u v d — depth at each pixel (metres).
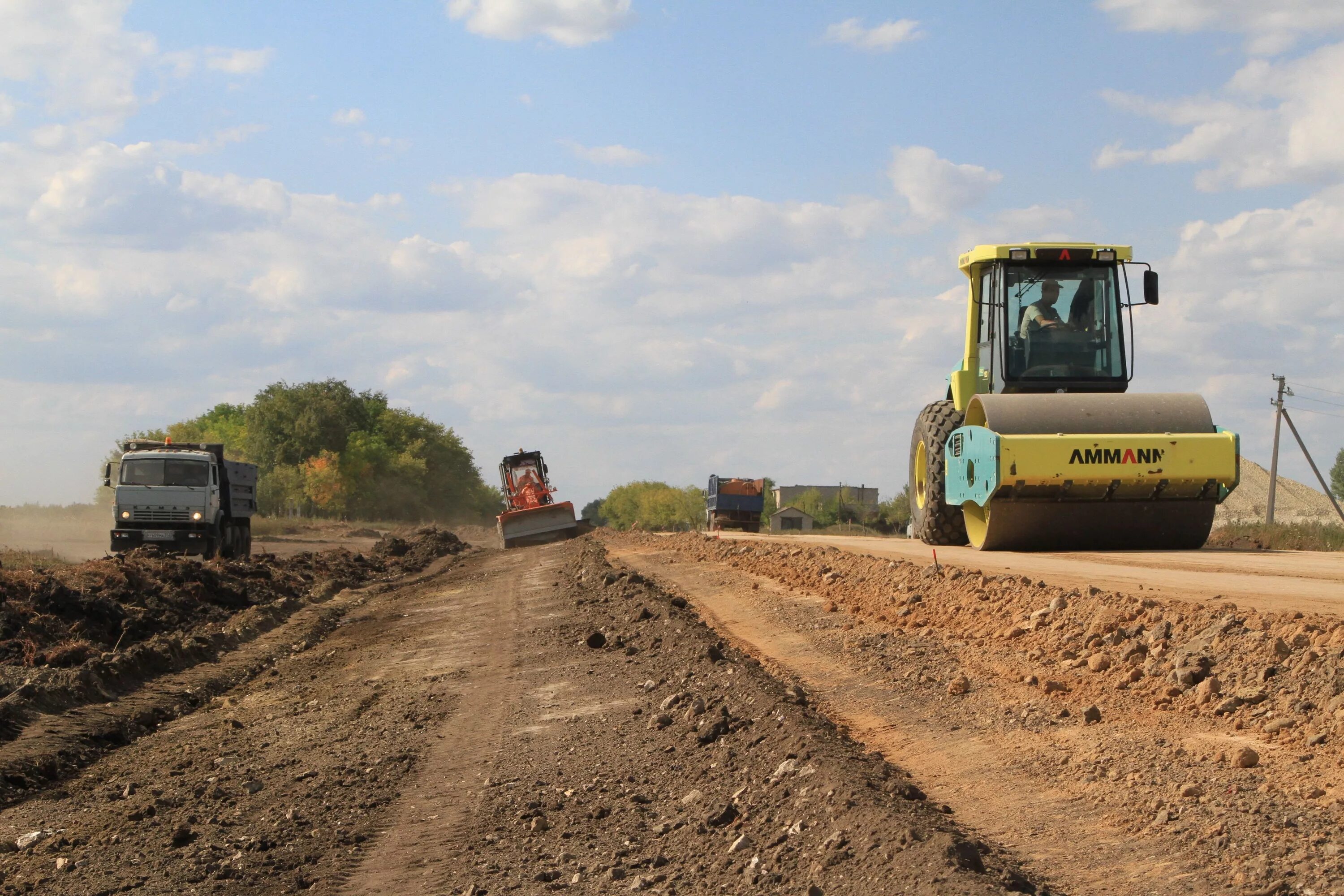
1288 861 4.63
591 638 13.65
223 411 117.75
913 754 7.13
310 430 99.12
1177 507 15.28
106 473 30.02
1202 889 4.55
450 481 124.88
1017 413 15.41
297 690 13.44
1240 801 5.36
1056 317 17.19
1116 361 17.06
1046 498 15.05
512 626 16.77
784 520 110.31
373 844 6.96
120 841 7.36
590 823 6.95
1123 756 6.32
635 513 146.62
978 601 11.12
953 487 17.11
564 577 23.23
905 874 4.81
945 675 9.11
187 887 6.32
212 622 19.03
